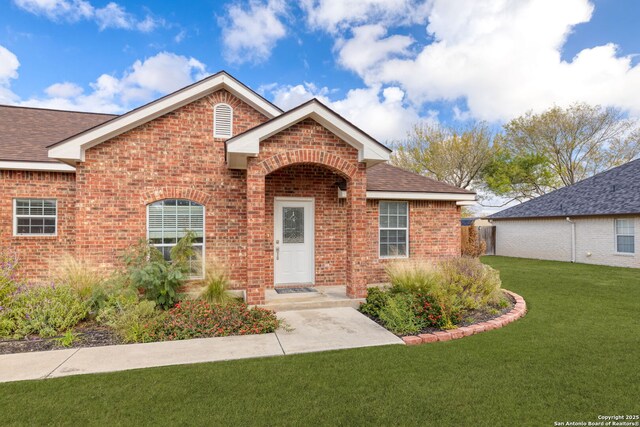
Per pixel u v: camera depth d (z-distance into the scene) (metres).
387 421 3.26
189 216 8.53
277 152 7.39
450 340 5.58
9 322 5.59
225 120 8.74
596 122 27.80
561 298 8.78
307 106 7.30
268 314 6.51
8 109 11.09
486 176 30.12
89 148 7.73
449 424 3.21
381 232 10.79
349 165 7.84
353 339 5.55
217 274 7.57
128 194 7.96
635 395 3.76
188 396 3.70
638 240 15.03
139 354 4.91
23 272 8.35
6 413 3.36
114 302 6.43
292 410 3.44
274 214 9.15
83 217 7.63
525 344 5.33
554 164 29.69
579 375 4.24
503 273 13.49
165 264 7.54
